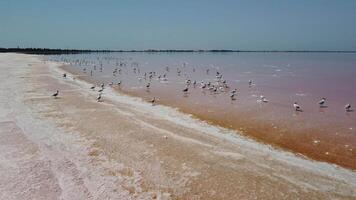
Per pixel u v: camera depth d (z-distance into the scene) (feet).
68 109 101.91
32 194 49.67
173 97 129.59
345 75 219.41
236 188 52.13
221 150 68.59
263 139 77.00
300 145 72.84
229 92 141.49
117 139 73.77
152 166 59.88
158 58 562.25
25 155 64.34
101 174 56.80
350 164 62.64
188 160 62.49
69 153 65.82
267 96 130.93
